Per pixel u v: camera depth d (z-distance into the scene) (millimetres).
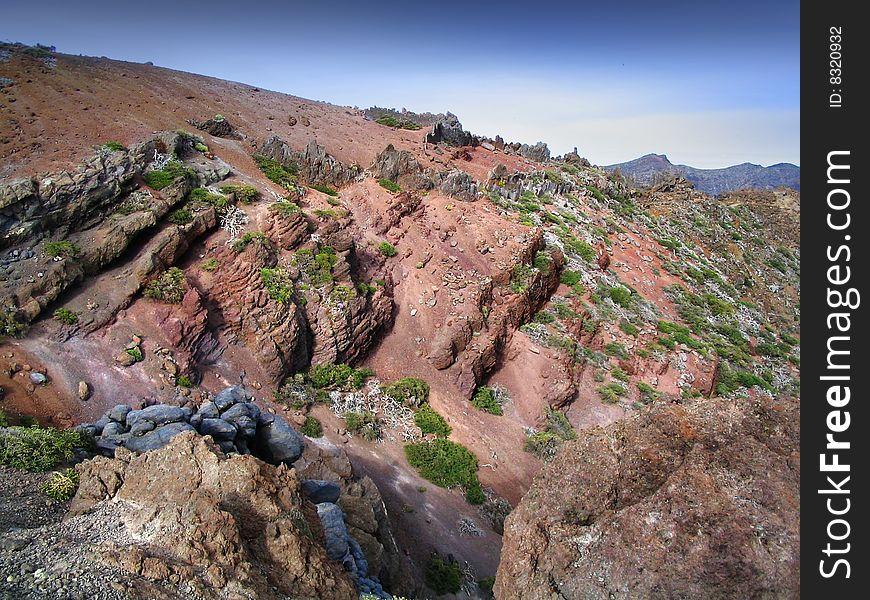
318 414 32906
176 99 54375
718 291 64062
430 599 23016
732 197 103438
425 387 38625
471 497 31266
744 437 12930
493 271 46469
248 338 32875
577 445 14781
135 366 27828
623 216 71750
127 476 16469
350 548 18812
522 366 42625
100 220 31438
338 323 36469
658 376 45906
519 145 84812
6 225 28609
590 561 12836
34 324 27000
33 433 18953
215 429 21922
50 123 39219
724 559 11414
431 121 94125
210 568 12984
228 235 35094
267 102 67188
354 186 50500
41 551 13242
